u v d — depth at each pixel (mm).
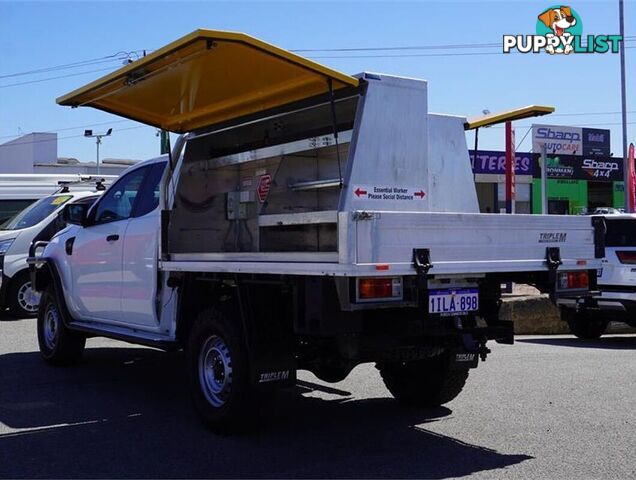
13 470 4938
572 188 35500
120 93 6195
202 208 7082
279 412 6645
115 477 4809
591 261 6004
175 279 6500
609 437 5883
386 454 5367
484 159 28406
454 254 5105
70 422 6176
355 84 5410
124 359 9164
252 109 6602
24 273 12906
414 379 6688
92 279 7922
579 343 12031
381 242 4750
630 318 11445
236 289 5680
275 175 6969
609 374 8672
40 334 8875
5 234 12891
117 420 6246
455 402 7086
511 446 5609
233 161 7277
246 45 4891
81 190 15266
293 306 5406
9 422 6160
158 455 5281
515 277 5871
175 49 4992
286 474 4887
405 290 4965
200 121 7102
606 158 36469
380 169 5629
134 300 7211
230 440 5676
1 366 8656
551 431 6055
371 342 5328
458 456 5336
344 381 8031
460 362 5984
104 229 7828
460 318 5508
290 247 6859
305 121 6648
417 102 5859
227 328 5613
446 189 6430
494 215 5348
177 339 6539
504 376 8492
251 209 7359
